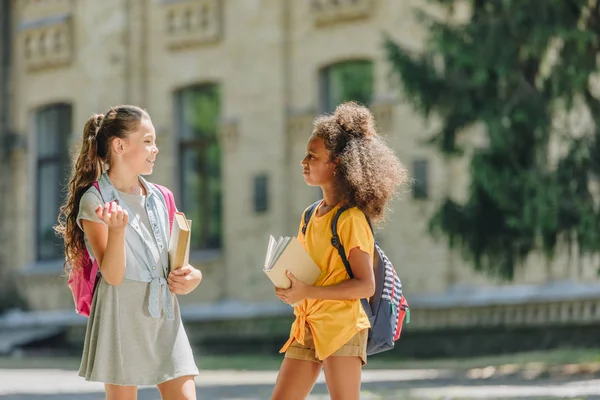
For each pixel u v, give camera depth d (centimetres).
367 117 645
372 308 639
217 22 2712
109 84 2902
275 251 624
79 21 2975
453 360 2053
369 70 2505
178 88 2802
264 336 2548
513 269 1823
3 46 3109
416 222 2341
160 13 2820
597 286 2094
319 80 2570
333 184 643
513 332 2175
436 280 2311
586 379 1472
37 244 3084
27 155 3073
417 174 2345
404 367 1939
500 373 1639
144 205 625
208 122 2780
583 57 1734
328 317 630
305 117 2562
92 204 609
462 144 1836
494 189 1739
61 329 2867
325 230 636
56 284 2994
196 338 2666
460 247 1836
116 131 621
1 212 3102
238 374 1884
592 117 1798
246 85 2662
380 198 639
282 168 2595
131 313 606
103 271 595
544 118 1769
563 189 1739
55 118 3069
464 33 1794
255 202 2633
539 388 1346
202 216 2775
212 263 2692
